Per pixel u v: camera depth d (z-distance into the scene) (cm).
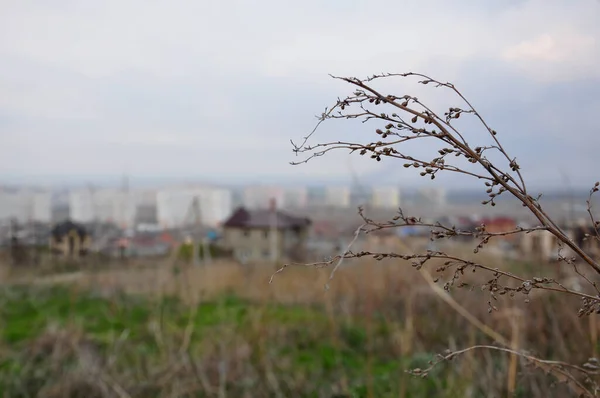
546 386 259
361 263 577
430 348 412
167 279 755
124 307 654
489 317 368
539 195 115
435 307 482
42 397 399
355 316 535
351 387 375
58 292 764
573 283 313
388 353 449
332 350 474
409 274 543
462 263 122
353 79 112
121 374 426
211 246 1103
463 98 115
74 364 449
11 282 837
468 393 308
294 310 603
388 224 121
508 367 299
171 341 480
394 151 113
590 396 148
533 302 335
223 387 388
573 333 307
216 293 691
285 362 448
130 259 960
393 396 354
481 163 111
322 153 113
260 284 687
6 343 526
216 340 495
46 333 519
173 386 394
